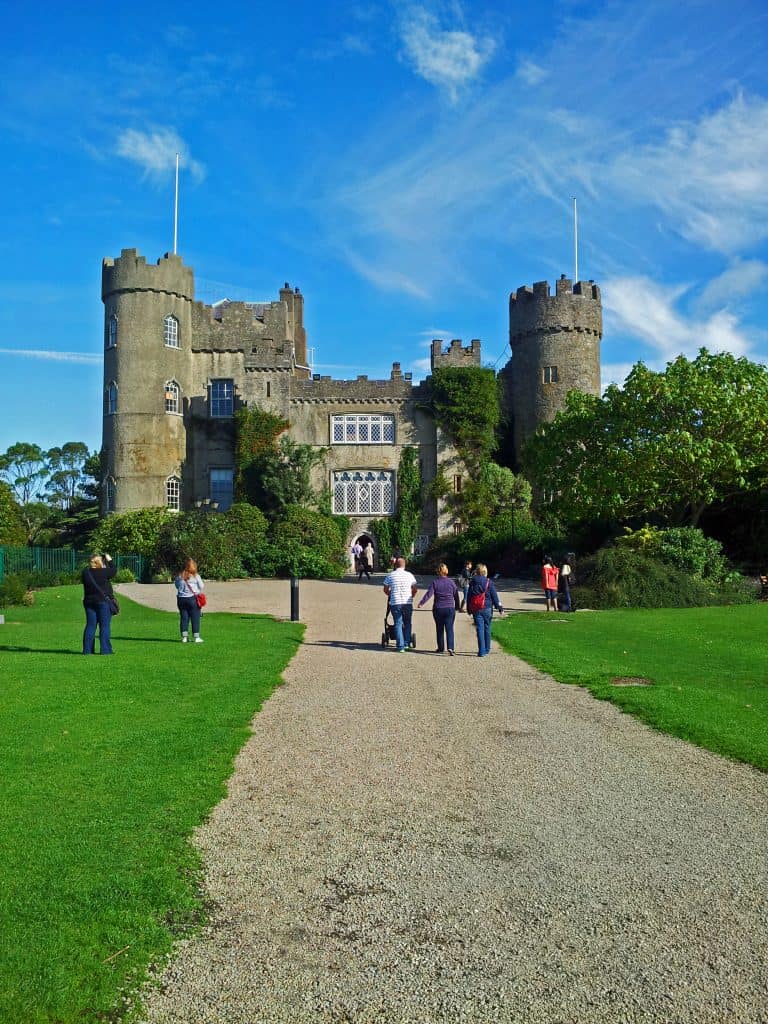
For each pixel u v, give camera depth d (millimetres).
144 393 51719
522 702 12125
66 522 65875
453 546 47094
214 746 9180
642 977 4828
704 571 30750
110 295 52844
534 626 22203
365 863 6340
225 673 13773
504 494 51844
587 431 35844
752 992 4680
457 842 6758
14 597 27344
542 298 55156
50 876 5809
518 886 5961
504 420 56219
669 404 33125
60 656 15180
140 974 4805
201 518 44469
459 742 9797
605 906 5664
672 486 34062
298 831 6953
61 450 91438
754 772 8656
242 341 54219
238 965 4941
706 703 11789
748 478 34594
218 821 7160
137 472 51250
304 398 53875
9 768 8117
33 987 4590
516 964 4965
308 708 11586
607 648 17859
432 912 5582
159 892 5691
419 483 53375
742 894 5836
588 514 36062
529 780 8367
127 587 36688
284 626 21875
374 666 15391
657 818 7305
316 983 4777
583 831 7000
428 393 53969
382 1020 4453
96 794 7469
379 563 52938
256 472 51594
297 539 45875
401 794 7914
